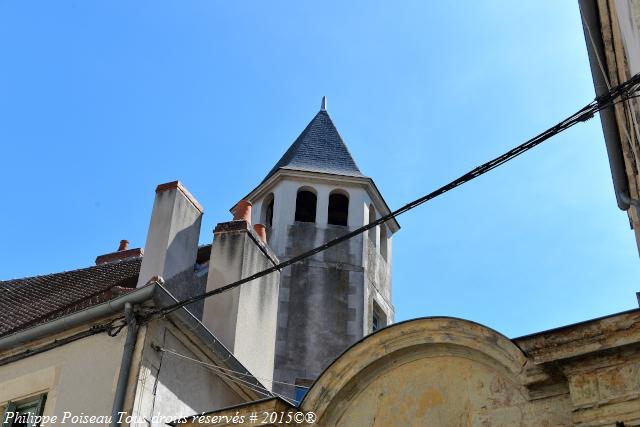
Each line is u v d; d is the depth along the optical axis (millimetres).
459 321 8750
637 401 7336
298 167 25578
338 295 22516
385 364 9242
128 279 14430
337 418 9297
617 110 10148
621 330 7520
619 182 11086
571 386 7719
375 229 24938
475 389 8562
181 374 11273
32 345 11562
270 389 13453
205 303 13320
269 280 14188
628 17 7898
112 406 10266
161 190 13164
